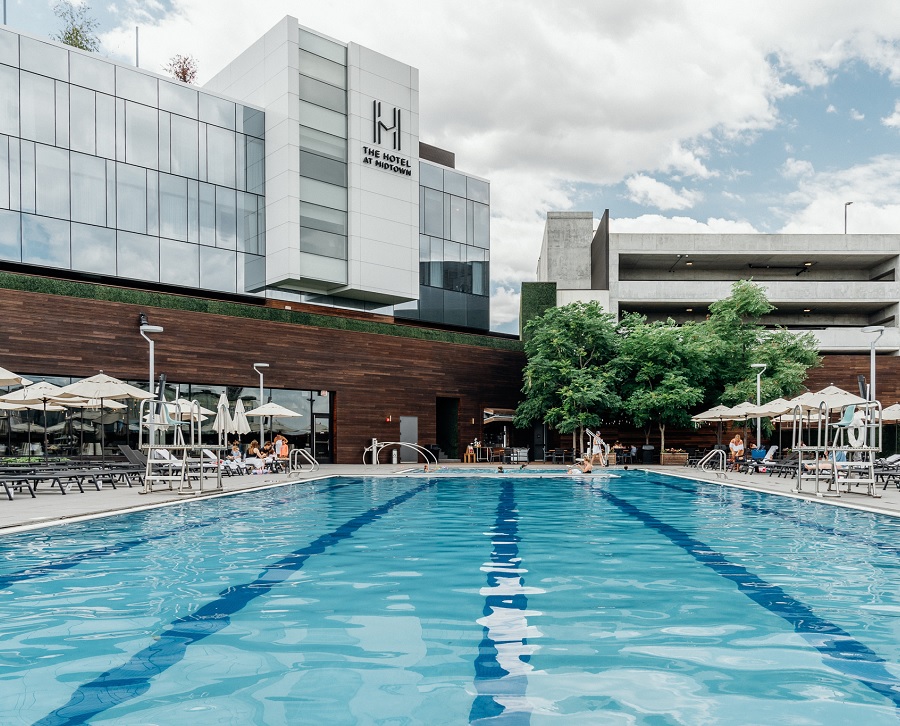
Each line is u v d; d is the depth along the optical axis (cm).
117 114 2672
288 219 3008
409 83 3481
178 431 1562
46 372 2206
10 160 2408
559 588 560
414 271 3459
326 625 446
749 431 3588
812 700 318
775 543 812
